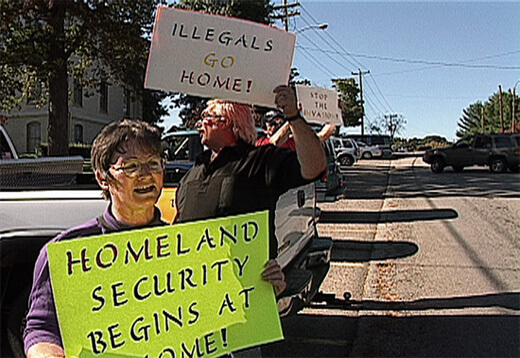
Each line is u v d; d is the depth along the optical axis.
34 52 14.84
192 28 2.18
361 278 6.08
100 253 1.85
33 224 3.11
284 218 3.64
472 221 10.02
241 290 2.16
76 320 1.80
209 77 2.21
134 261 1.92
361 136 38.94
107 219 2.01
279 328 2.21
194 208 2.42
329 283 5.88
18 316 3.03
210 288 2.09
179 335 2.01
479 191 15.58
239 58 2.23
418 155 48.78
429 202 13.15
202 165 2.54
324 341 4.27
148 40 16.59
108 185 1.98
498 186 17.06
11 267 3.08
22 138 26.98
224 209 2.33
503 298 5.25
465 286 5.68
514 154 22.66
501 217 10.46
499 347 4.05
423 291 5.53
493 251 7.37
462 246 7.73
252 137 2.46
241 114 2.42
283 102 2.14
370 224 10.05
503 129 57.38
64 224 3.09
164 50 2.16
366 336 4.35
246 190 2.32
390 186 17.92
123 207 1.98
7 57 14.69
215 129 2.42
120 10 16.03
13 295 3.07
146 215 2.03
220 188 2.35
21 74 17.73
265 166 2.29
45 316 1.85
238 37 2.23
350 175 23.27
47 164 4.62
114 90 30.66
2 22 14.85
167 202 3.19
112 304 1.87
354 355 3.98
